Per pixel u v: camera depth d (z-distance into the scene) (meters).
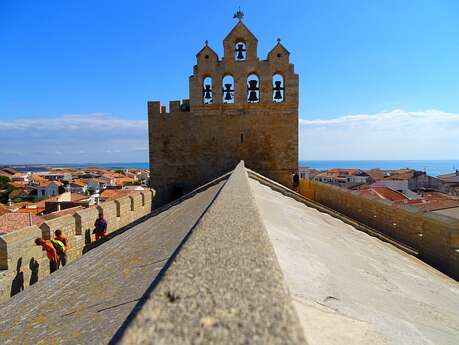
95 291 4.81
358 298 4.25
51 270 12.53
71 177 190.12
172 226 8.18
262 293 1.71
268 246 2.46
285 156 29.14
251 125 29.19
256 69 28.98
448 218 12.72
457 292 8.62
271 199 11.27
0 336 4.36
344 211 23.78
